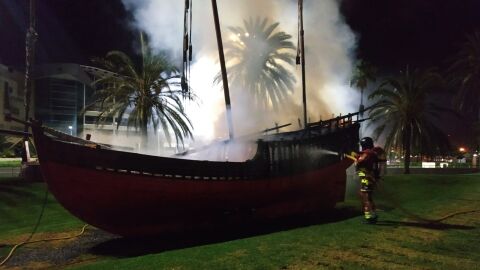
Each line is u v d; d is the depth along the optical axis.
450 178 27.11
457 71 47.16
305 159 15.98
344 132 18.16
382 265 6.62
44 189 20.69
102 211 11.45
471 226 9.63
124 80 33.69
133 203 11.54
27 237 12.43
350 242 8.03
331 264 6.65
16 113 69.81
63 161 10.81
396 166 59.22
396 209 12.48
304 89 22.92
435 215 11.12
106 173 11.02
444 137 39.41
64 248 10.98
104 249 10.86
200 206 12.70
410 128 38.19
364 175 10.19
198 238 12.10
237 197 13.52
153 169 11.58
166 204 12.00
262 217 14.56
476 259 7.00
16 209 17.23
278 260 6.85
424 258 7.00
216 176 12.80
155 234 12.30
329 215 15.85
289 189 15.31
